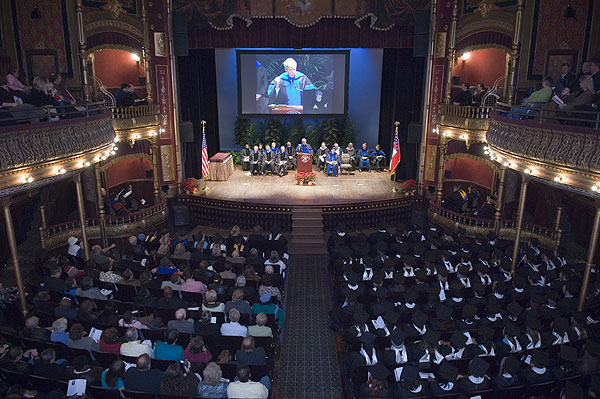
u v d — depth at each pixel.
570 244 17.34
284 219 20.14
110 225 17.81
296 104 26.44
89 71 18.66
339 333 11.79
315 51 25.78
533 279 11.88
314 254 18.22
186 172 22.98
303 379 10.41
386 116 26.08
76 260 13.62
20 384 7.92
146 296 10.49
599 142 9.77
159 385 7.44
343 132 26.56
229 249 14.27
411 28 21.25
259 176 25.03
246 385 7.32
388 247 14.26
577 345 9.23
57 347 8.67
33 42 16.97
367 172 26.03
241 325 9.17
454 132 19.08
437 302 10.29
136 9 19.23
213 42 21.62
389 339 8.96
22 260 15.75
